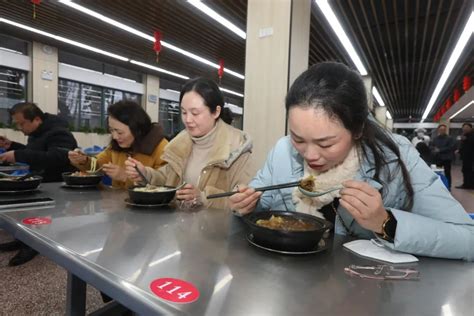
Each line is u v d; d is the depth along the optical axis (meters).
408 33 6.04
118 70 9.93
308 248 0.78
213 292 0.56
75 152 1.96
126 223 1.00
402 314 0.51
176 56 8.05
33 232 0.87
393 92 12.20
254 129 3.12
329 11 4.69
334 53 6.76
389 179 0.90
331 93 0.72
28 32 6.98
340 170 0.92
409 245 0.74
